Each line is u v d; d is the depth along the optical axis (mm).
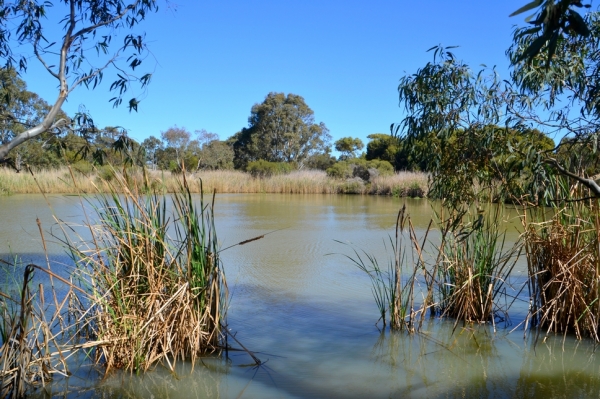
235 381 2908
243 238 7934
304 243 7469
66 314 3830
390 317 3854
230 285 4996
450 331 3734
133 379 2920
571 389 2818
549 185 3279
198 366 3107
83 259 3184
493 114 3430
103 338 3045
